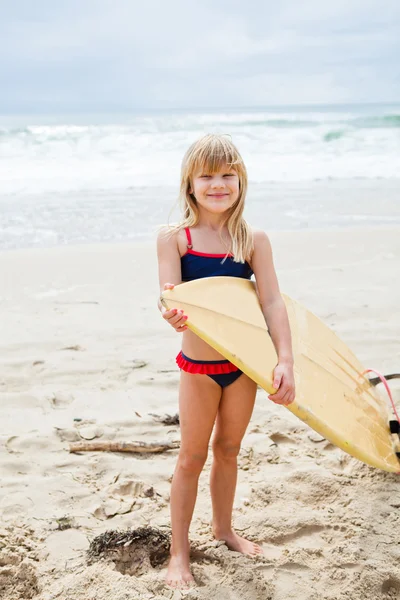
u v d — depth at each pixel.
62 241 8.00
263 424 3.66
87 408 3.83
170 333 5.02
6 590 2.42
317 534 2.75
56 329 5.05
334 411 2.68
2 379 4.20
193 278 2.46
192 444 2.50
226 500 2.65
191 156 2.37
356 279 6.35
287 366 2.40
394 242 7.86
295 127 17.92
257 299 2.52
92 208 10.03
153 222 9.09
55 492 3.01
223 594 2.33
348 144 16.80
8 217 9.30
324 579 2.46
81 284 6.22
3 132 14.80
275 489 3.02
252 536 2.73
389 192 11.70
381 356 4.52
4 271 6.55
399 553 2.59
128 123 17.98
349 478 3.12
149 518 2.85
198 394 2.45
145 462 3.31
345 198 11.12
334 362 3.06
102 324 5.18
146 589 2.34
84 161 14.25
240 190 2.43
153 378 4.23
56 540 2.67
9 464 3.23
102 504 2.93
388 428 3.11
